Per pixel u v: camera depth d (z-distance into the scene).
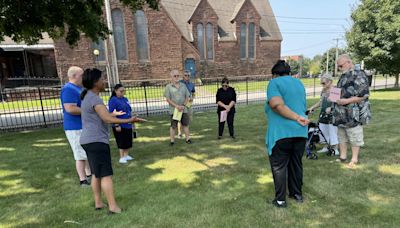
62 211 3.70
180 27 31.89
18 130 9.39
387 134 6.98
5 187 4.59
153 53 28.62
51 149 6.93
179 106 6.69
